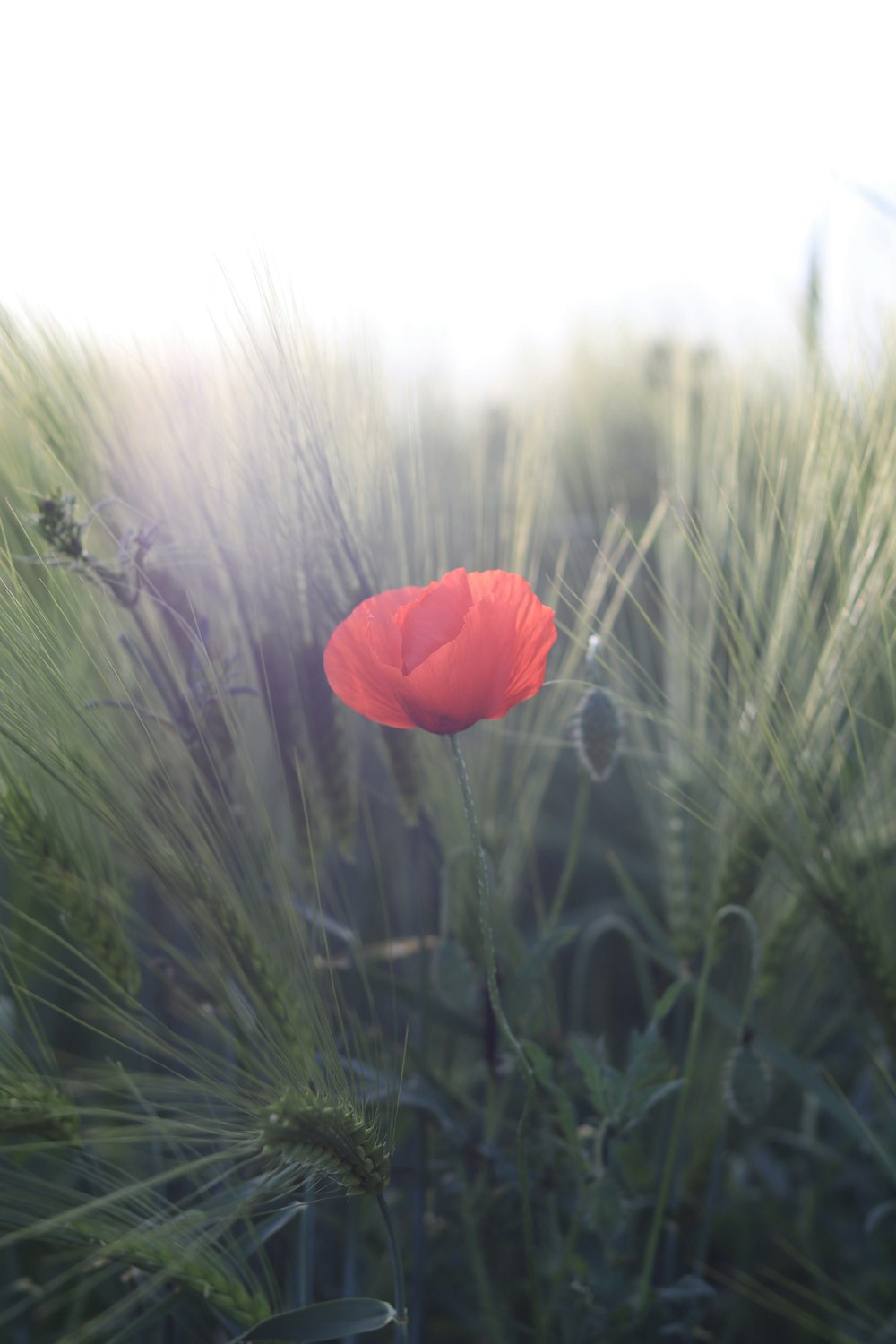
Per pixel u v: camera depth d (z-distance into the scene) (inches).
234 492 22.3
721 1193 26.1
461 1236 24.5
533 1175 23.7
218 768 21.4
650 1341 23.7
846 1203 27.8
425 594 20.1
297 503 22.1
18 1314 24.6
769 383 30.6
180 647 22.5
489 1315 23.1
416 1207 23.3
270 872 21.4
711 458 26.3
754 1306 26.0
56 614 21.8
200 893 20.5
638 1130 26.5
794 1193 27.1
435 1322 25.1
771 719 23.2
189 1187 23.7
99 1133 20.9
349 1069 21.0
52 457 22.1
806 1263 24.8
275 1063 20.4
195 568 23.0
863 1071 27.4
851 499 23.3
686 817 24.8
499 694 19.7
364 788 24.6
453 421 34.4
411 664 19.9
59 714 20.7
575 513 34.8
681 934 24.6
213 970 21.0
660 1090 21.6
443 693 19.5
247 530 22.3
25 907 26.6
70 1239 20.5
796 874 22.9
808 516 23.5
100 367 23.0
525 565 25.1
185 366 22.4
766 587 24.8
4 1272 25.4
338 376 23.3
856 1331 25.5
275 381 21.8
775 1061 24.0
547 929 24.3
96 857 22.5
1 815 21.4
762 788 23.2
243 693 22.6
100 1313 25.6
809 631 23.4
